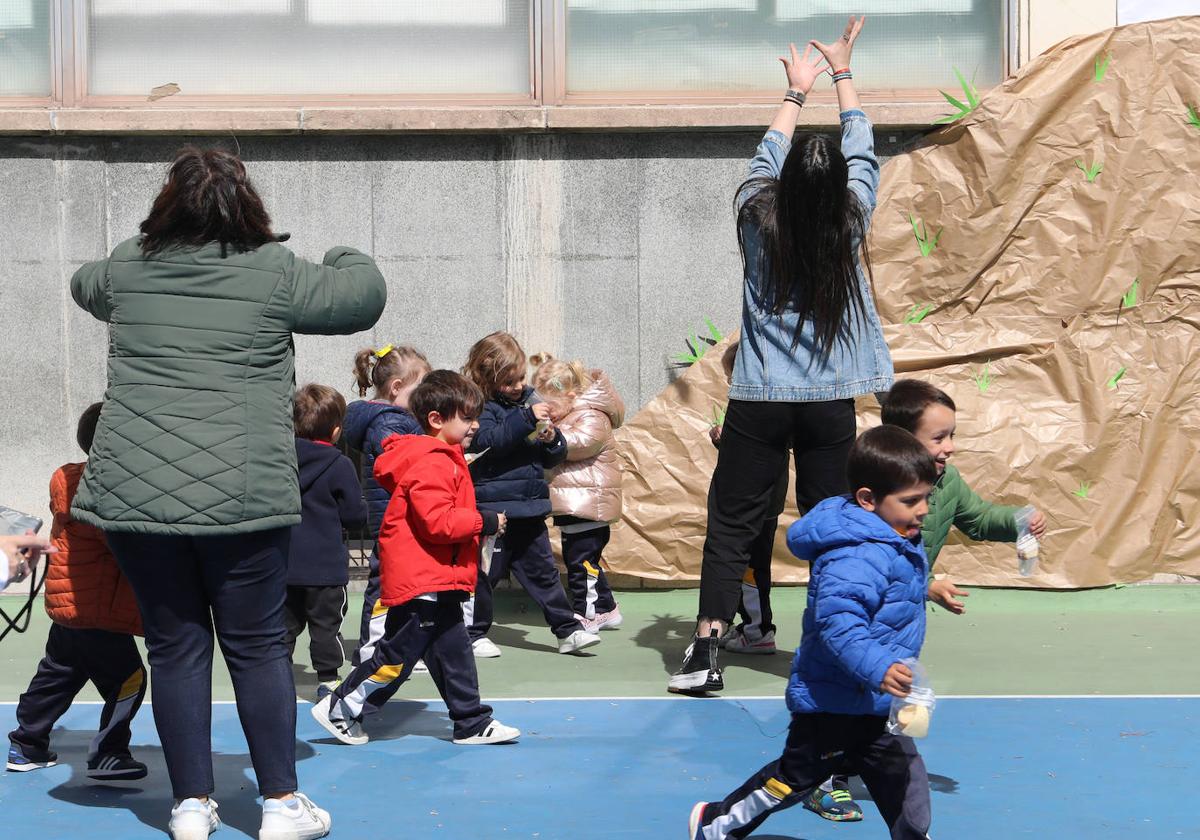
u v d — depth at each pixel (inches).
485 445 248.1
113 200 313.1
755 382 219.1
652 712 211.2
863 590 133.2
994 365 307.6
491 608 255.1
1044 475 303.1
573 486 271.7
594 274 317.4
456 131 313.6
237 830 156.4
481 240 316.5
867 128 226.4
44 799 169.0
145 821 160.4
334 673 222.4
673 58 323.3
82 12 317.7
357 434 240.8
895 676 128.9
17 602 303.1
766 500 223.5
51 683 178.1
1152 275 307.3
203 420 147.4
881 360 220.1
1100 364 306.5
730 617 222.4
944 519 171.9
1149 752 185.5
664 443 309.9
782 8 323.6
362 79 322.0
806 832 155.8
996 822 156.6
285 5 320.5
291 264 154.3
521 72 323.0
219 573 150.1
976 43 324.5
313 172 315.3
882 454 137.9
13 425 312.3
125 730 177.3
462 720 192.9
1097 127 308.7
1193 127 307.0
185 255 150.9
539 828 155.3
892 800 137.9
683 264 317.1
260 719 150.8
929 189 311.7
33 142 311.3
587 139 315.9
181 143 313.4
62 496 173.3
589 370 317.1
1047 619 280.5
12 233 311.4
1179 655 248.2
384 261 316.5
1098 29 319.0
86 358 313.6
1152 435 304.7
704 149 316.5
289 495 150.6
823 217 211.3
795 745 139.3
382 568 193.0
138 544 148.8
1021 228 309.3
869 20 324.8
